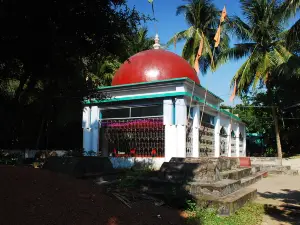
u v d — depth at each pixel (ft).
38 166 37.60
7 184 18.21
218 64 79.46
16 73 26.81
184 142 45.06
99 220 17.07
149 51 55.98
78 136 68.54
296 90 82.94
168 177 29.58
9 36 20.99
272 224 22.41
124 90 50.42
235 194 27.58
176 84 46.68
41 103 35.65
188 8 84.58
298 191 36.96
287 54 71.46
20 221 14.89
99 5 22.03
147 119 48.62
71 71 25.81
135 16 24.26
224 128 68.33
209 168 28.99
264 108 98.32
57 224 15.52
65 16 21.54
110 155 52.13
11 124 32.30
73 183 21.99
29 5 19.42
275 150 101.91
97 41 24.14
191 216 21.38
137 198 23.09
